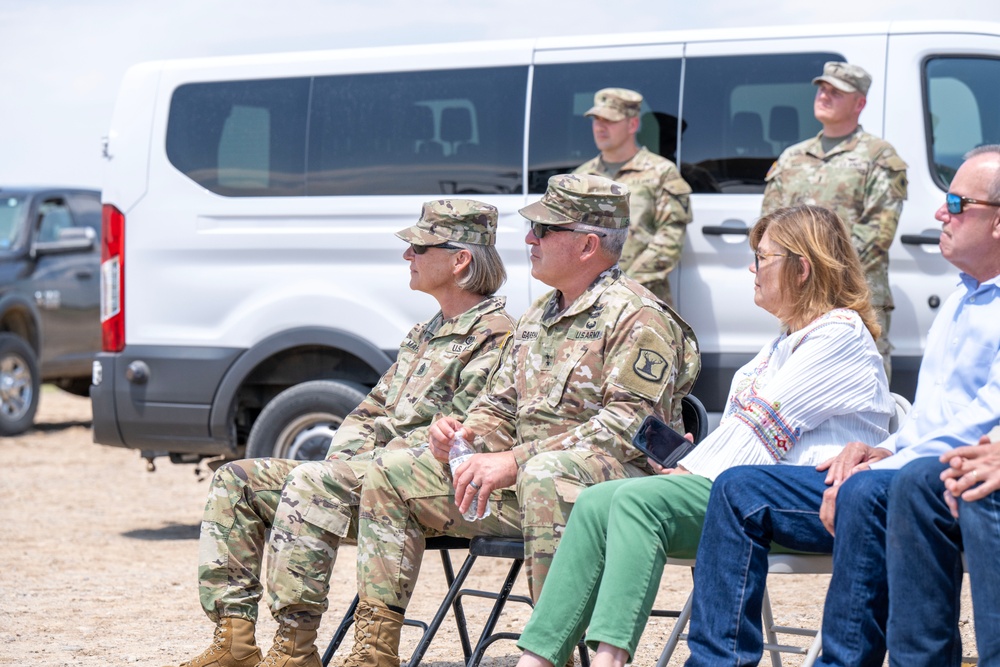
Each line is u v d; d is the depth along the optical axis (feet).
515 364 14.88
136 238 26.61
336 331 25.13
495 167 24.48
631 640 12.07
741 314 22.79
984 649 10.73
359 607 13.96
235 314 25.85
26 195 48.24
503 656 17.75
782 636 18.30
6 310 45.75
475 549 13.88
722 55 23.35
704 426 14.92
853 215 21.38
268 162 25.96
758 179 22.95
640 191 22.80
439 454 14.07
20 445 45.32
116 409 26.48
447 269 15.96
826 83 21.48
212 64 26.61
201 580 14.80
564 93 24.13
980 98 22.65
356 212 25.21
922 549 11.07
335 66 25.70
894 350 22.24
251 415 26.99
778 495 12.09
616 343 14.01
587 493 12.74
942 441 12.01
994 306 12.65
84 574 23.95
